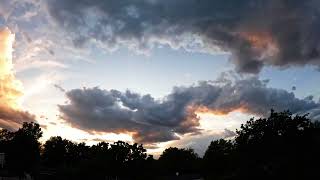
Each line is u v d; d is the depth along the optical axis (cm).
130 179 10806
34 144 11456
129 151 11088
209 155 10950
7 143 11219
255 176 5191
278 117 5650
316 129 5453
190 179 11350
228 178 5759
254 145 5534
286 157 5103
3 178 9512
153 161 11744
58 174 10131
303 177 4597
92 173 10138
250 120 5822
